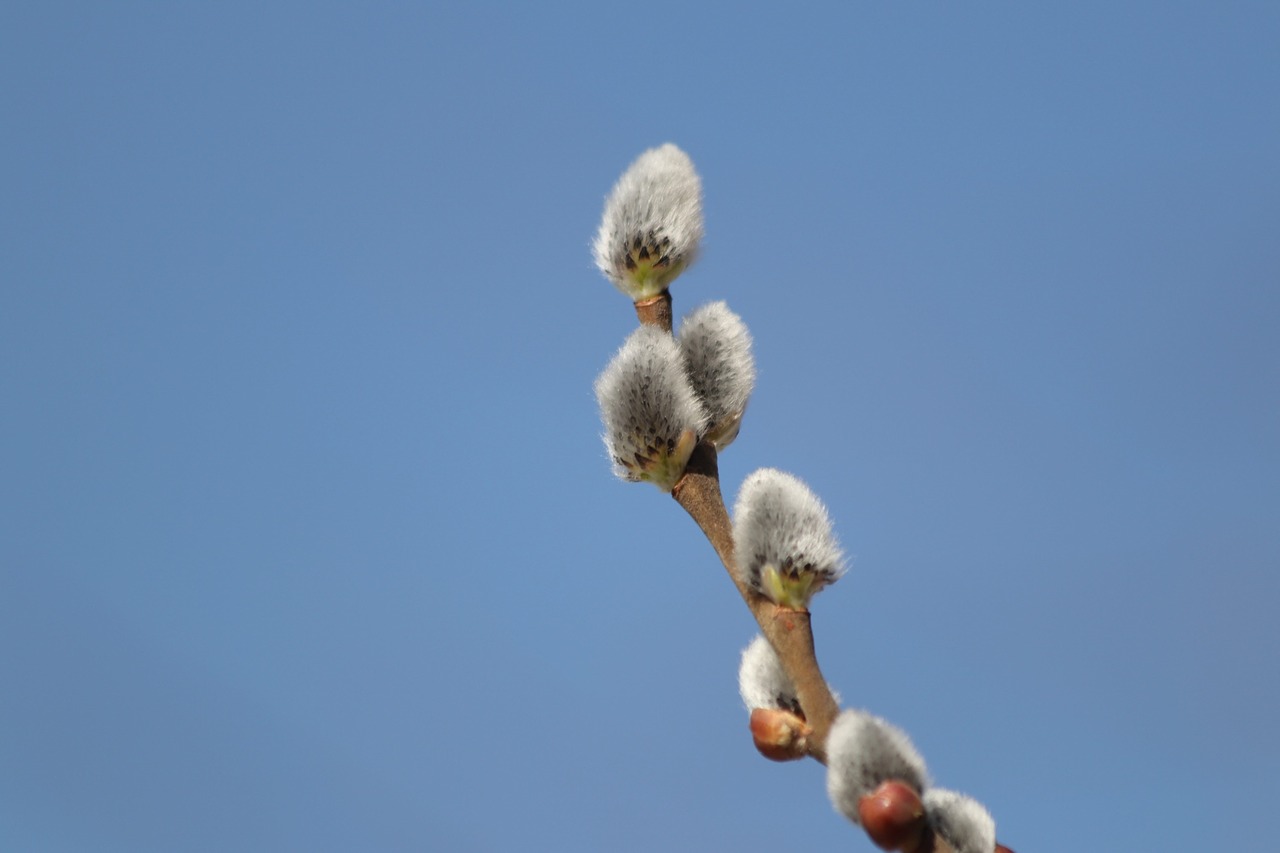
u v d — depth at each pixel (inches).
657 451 23.0
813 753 22.1
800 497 22.4
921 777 21.5
